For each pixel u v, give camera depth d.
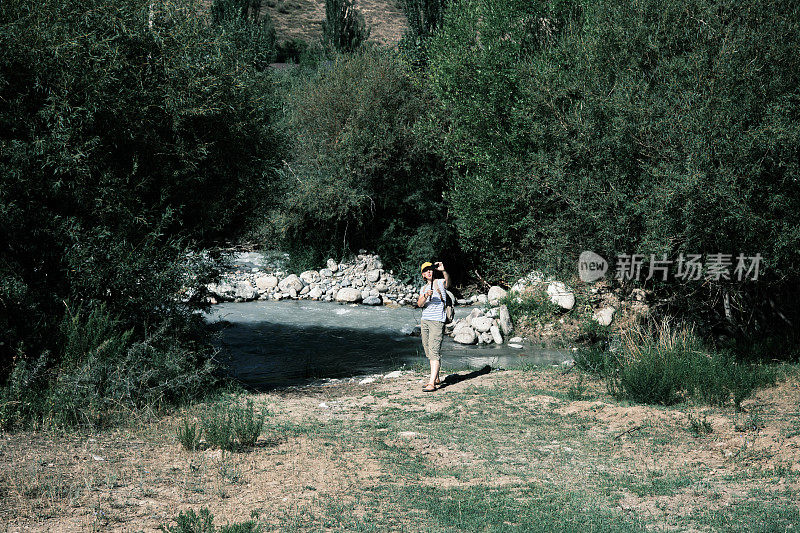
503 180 15.70
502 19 16.12
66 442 6.22
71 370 7.32
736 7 9.66
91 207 8.24
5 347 7.40
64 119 7.82
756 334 12.49
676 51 10.19
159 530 4.29
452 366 12.51
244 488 5.25
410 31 24.69
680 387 8.69
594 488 5.53
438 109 21.03
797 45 9.18
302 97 23.45
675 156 9.20
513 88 15.98
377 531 4.45
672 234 9.34
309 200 21.78
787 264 9.77
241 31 10.98
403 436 7.13
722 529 4.53
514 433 7.27
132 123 8.38
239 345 14.33
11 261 7.69
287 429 7.21
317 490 5.28
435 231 22.52
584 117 10.67
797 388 8.86
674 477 5.73
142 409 7.43
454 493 5.34
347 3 36.38
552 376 10.38
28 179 7.61
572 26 14.02
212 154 9.65
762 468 5.88
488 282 22.47
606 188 10.46
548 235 12.70
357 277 22.70
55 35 7.62
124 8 8.35
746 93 9.03
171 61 8.76
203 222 9.62
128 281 8.24
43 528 4.23
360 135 21.95
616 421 7.64
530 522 4.68
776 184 9.12
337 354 13.77
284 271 23.53
